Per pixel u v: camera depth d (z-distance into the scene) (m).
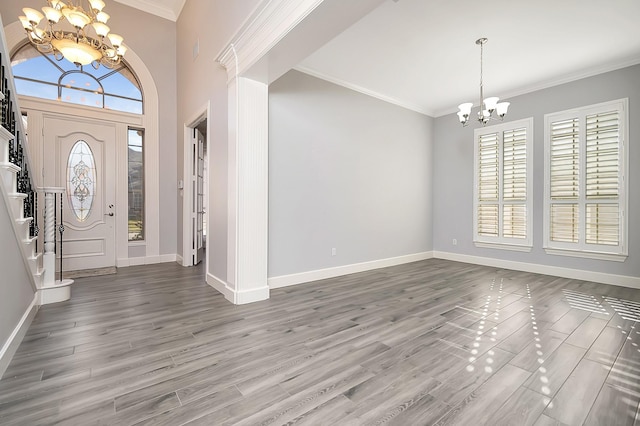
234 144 3.05
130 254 4.70
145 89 4.75
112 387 1.62
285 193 3.80
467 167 5.44
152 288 3.51
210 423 1.35
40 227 3.96
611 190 3.92
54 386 1.62
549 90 4.46
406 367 1.86
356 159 4.60
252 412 1.43
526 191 4.69
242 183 3.03
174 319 2.60
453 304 3.09
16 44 3.71
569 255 4.26
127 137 4.64
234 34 2.77
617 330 2.44
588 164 4.11
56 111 4.06
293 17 2.16
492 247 5.09
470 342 2.21
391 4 2.76
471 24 3.07
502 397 1.57
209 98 3.72
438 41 3.39
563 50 3.57
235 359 1.93
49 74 4.06
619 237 3.86
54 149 4.07
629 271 3.79
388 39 3.33
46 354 1.96
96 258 4.42
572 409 1.47
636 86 3.75
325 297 3.30
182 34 4.74
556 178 4.39
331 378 1.73
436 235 5.93
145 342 2.16
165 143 4.96
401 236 5.32
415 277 4.28
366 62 3.85
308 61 3.83
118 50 3.28
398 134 5.23
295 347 2.11
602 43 3.42
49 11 2.67
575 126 4.21
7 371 1.76
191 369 1.81
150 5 4.76
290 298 3.25
